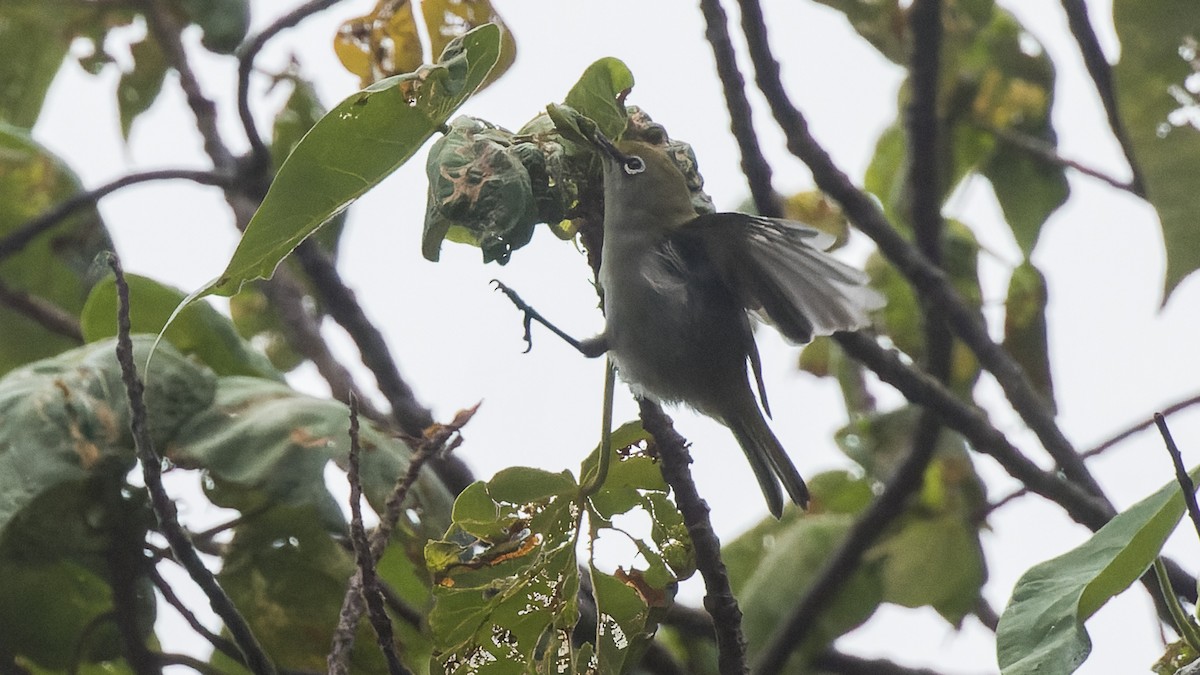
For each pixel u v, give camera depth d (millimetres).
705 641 13484
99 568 10352
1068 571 7203
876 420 15469
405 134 7219
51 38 16156
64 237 15234
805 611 13352
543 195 7961
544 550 8406
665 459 8180
